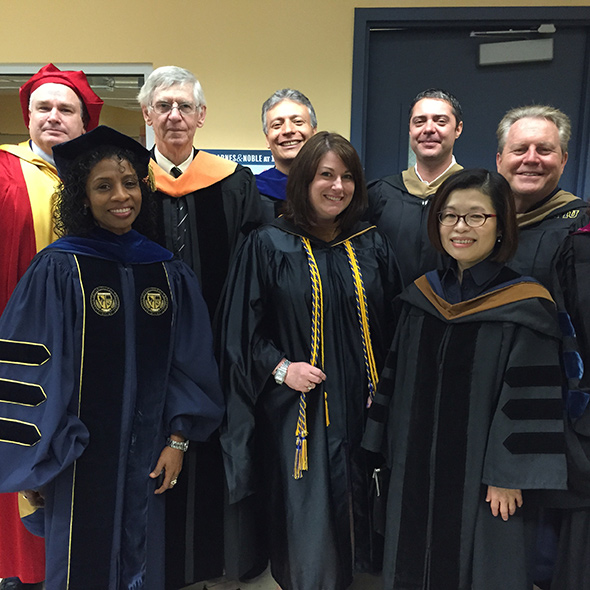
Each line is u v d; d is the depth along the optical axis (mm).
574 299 1574
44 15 2943
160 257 1588
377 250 1849
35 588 1955
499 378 1445
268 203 2285
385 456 1694
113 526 1445
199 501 1908
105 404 1438
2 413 1362
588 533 1516
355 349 1747
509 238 1482
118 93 3086
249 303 1743
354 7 2857
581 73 2957
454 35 2973
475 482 1448
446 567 1484
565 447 1418
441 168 2270
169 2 2898
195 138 2998
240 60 2922
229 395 1736
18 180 1831
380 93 3053
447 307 1535
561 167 1926
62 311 1401
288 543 1695
